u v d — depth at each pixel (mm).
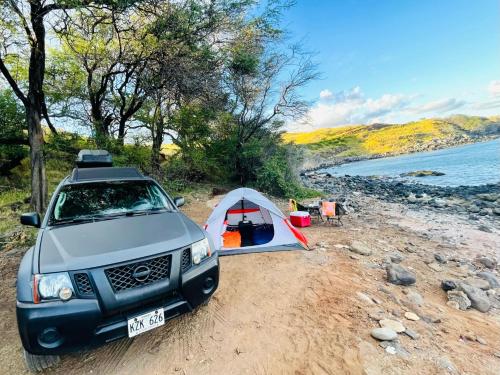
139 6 8508
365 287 4539
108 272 2564
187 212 10453
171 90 12945
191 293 2955
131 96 13312
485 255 7035
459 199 17266
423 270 5688
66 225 3307
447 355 3031
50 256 2641
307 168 81812
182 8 9266
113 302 2492
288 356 2910
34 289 2400
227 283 4586
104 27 10688
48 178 11805
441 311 4082
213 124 17547
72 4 7016
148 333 3305
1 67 7793
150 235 3061
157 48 9938
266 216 7848
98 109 12930
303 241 6477
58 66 12133
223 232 6289
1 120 11180
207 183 18078
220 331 3334
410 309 3990
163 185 14312
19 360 2906
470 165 39906
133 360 2887
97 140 12305
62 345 2373
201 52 10773
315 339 3170
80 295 2453
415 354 2971
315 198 16344
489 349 3273
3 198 9930
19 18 6934
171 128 15570
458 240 8383
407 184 27828
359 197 19312
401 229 9375
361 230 8695
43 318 2305
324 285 4508
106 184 4168
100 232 3066
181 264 2934
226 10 10133
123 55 11016
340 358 2869
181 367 2783
